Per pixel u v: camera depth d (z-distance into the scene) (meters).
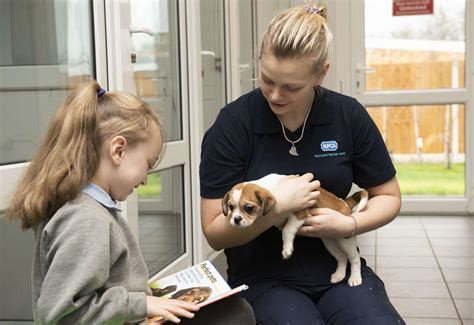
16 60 1.45
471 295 2.54
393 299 2.52
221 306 1.18
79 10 1.71
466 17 4.31
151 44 2.27
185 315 1.02
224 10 3.42
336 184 1.41
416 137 4.57
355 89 4.49
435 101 4.43
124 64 1.87
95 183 1.06
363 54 4.45
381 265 3.09
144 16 2.20
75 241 0.94
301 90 1.27
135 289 1.08
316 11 1.33
